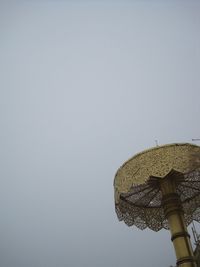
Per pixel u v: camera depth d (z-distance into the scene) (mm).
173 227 4844
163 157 5113
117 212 5996
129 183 5141
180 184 6062
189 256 4520
